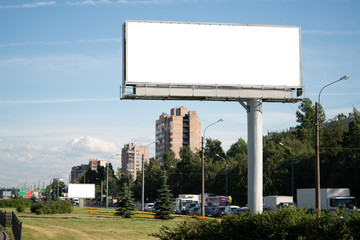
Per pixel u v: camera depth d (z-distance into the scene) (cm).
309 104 10706
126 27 3219
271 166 7656
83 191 9231
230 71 3297
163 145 19438
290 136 10881
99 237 2592
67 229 3000
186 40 3275
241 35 3328
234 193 8306
